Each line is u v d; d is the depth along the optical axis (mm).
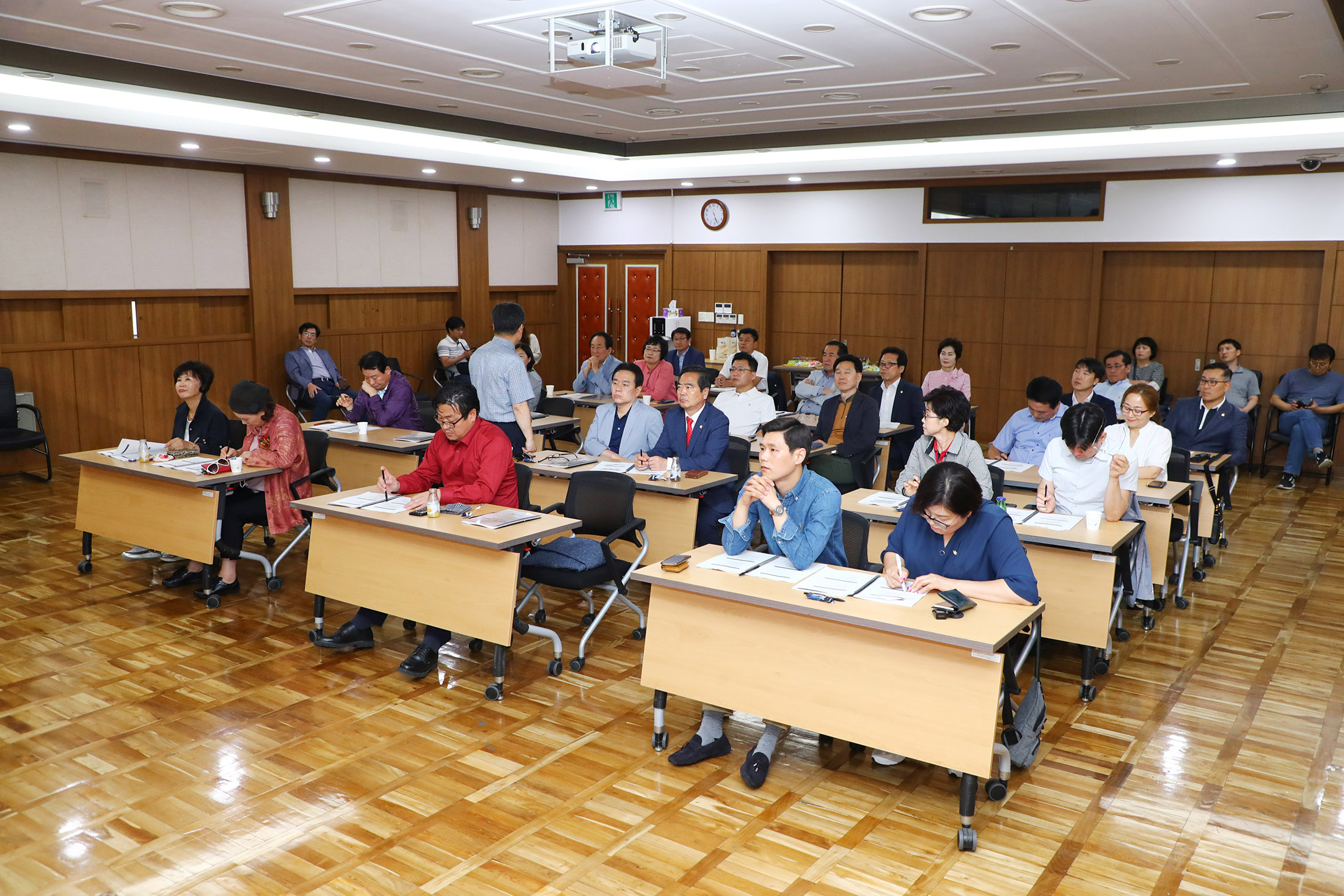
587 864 3289
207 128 8109
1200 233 10297
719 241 13328
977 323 11742
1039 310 11320
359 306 12117
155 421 10172
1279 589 6344
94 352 9617
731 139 10164
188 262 10227
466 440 5086
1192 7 5055
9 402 8586
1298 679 4910
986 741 3279
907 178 11289
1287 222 9852
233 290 10641
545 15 5309
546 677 4863
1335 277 9680
